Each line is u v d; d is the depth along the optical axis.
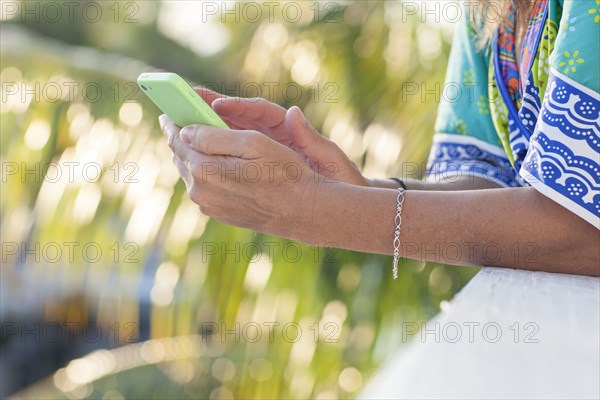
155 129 5.74
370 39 5.98
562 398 0.93
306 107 6.25
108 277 5.92
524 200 1.81
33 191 5.81
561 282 1.60
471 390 0.93
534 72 2.03
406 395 0.91
